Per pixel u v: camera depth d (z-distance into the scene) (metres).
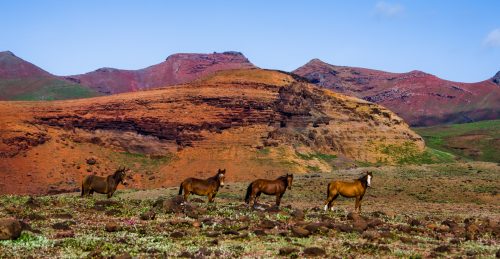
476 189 71.75
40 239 23.11
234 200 53.56
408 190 71.69
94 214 32.31
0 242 22.09
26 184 102.00
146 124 122.62
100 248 21.81
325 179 80.69
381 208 53.19
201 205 37.66
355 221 32.16
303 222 31.30
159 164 117.19
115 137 120.44
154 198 55.88
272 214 34.81
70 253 20.77
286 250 21.95
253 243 24.22
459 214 48.59
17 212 31.72
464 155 196.75
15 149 109.75
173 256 20.75
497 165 96.31
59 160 111.00
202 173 113.69
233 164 116.88
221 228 28.05
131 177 110.94
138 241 23.73
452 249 24.95
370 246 24.08
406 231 30.59
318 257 21.53
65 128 119.38
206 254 21.16
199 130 123.56
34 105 123.25
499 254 22.64
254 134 125.31
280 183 38.97
